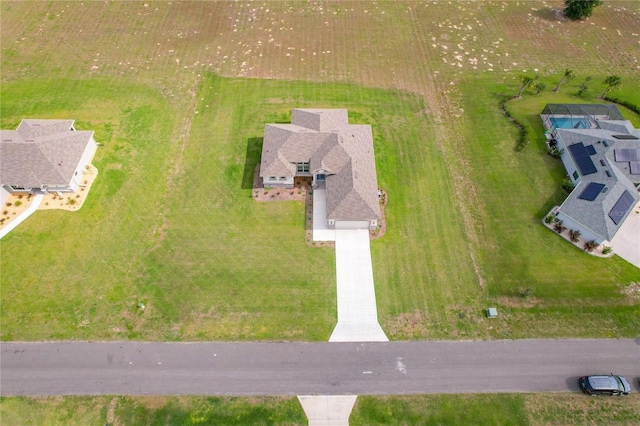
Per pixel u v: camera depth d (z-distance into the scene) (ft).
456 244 140.97
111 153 163.53
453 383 114.01
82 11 232.12
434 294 129.80
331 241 140.77
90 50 209.56
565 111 175.94
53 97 185.68
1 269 132.67
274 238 141.38
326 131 156.25
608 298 128.88
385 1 245.45
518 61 210.38
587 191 144.15
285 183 153.69
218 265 134.92
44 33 217.77
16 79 193.57
